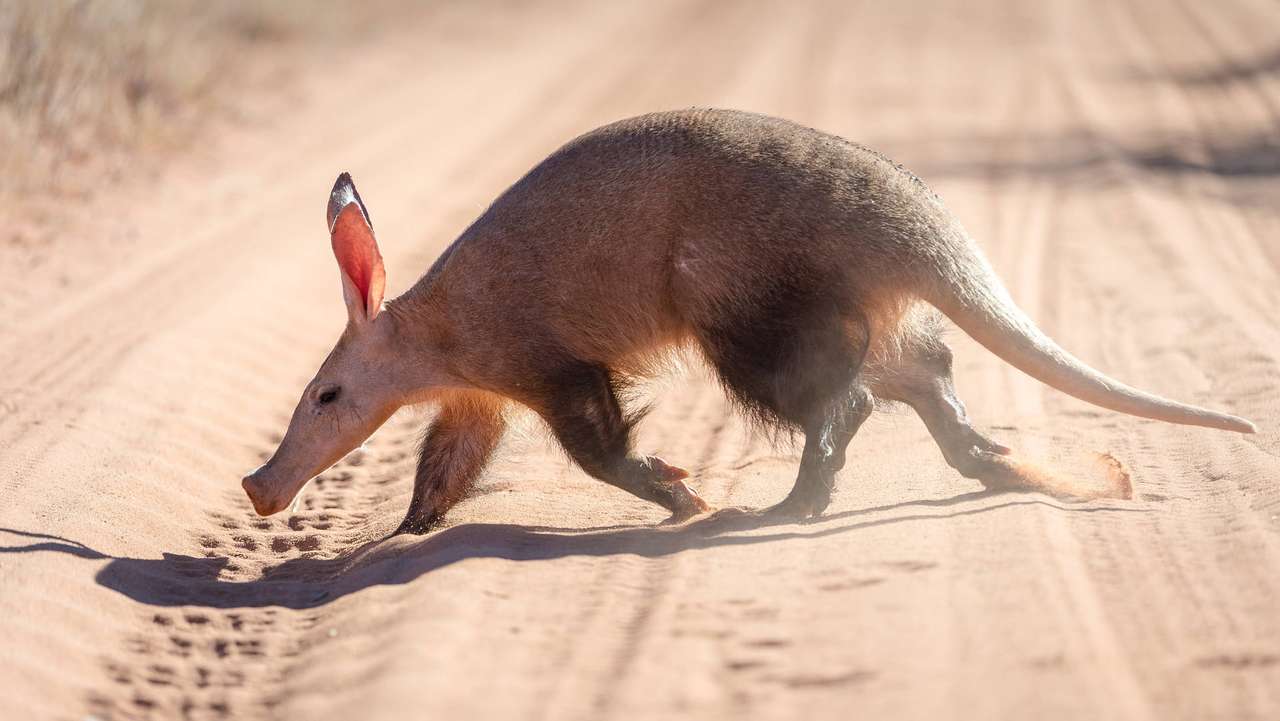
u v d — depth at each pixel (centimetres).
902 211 1933
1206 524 1823
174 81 6269
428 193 4966
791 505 1995
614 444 2109
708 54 8794
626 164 2008
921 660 1414
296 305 3572
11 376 2847
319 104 6906
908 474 2227
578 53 9000
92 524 2105
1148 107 6569
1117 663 1393
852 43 9144
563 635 1570
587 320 2047
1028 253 3888
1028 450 2327
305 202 4769
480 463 2269
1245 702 1300
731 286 1945
